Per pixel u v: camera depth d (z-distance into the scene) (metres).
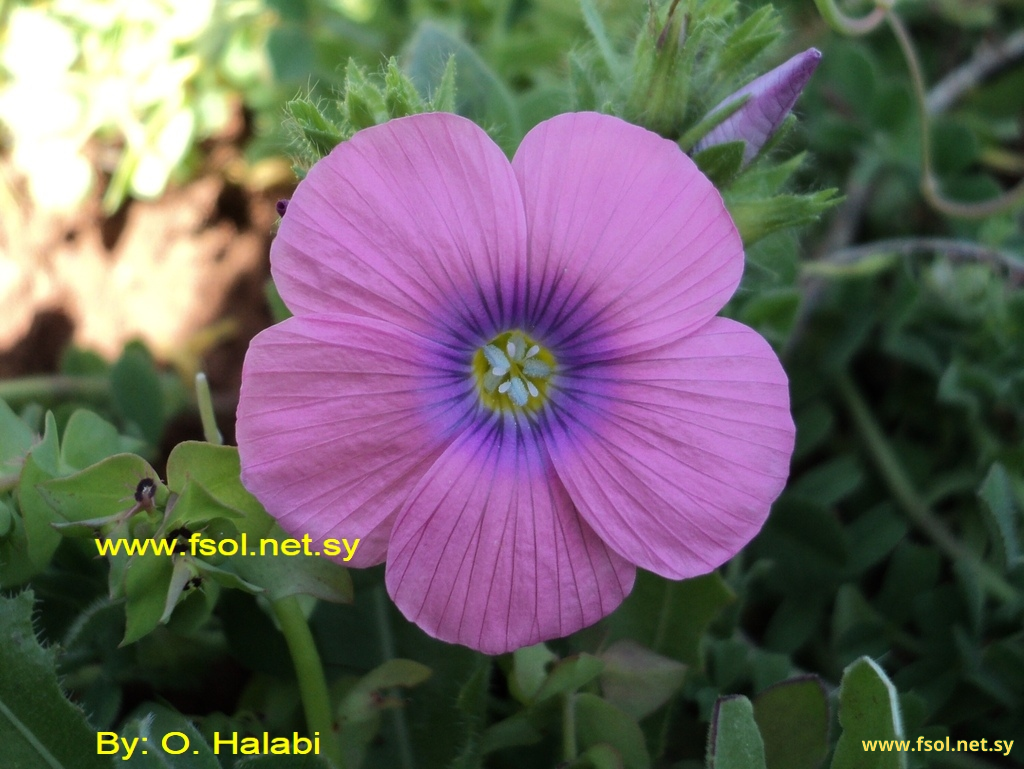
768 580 0.09
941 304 0.10
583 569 0.06
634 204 0.05
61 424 0.08
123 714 0.07
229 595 0.07
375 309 0.05
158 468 0.09
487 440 0.06
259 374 0.05
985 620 0.08
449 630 0.06
